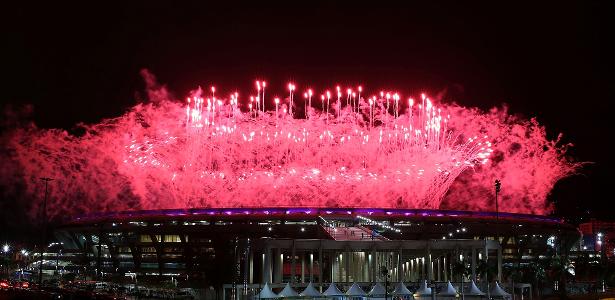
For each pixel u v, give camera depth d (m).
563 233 164.38
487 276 100.38
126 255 160.38
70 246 179.00
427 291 89.56
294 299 91.69
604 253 168.25
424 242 107.12
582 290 115.31
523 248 159.75
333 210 146.50
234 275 108.62
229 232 148.50
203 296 116.06
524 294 113.00
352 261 121.94
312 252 107.88
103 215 162.50
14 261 182.88
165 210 154.25
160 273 154.25
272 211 147.50
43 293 92.12
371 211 147.12
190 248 152.50
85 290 106.94
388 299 91.88
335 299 93.56
